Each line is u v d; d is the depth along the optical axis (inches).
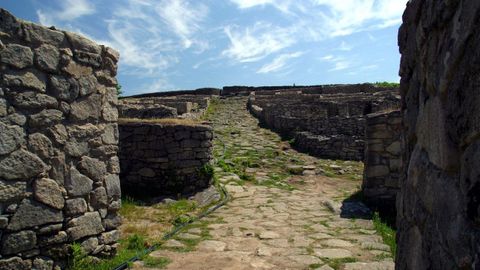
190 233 251.6
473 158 55.9
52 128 170.1
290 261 200.2
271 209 325.4
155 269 187.6
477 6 53.9
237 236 246.2
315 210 323.3
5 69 152.1
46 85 167.8
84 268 178.9
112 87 205.6
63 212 174.4
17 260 155.5
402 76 123.7
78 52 183.2
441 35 74.7
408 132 114.0
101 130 196.7
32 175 161.5
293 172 491.8
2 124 150.7
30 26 161.2
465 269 57.7
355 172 502.0
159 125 369.4
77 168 182.2
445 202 68.8
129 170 370.3
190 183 372.5
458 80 63.1
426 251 81.0
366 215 303.0
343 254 210.2
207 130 382.9
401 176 126.3
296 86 1579.7
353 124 645.3
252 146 637.9
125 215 289.9
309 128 692.1
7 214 152.7
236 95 1502.2
